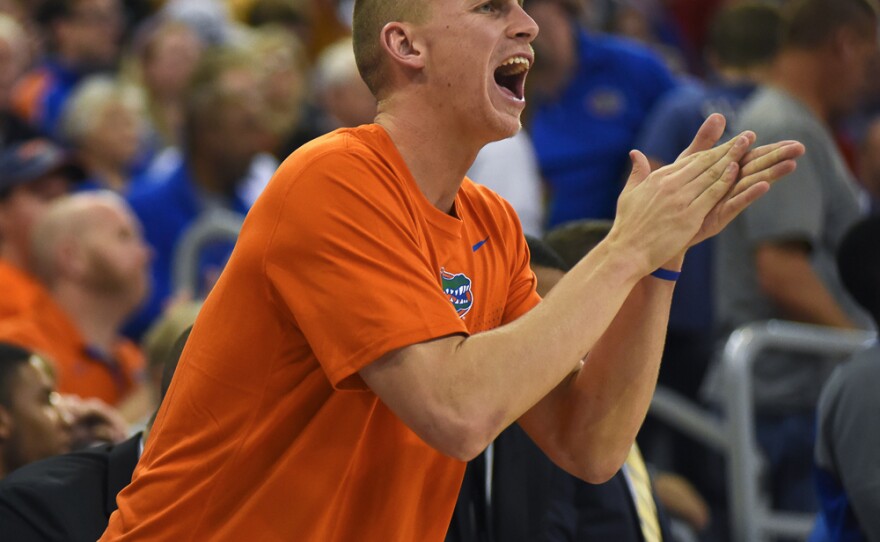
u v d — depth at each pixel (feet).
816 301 50.37
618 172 64.75
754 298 53.06
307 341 23.07
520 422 26.71
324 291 22.27
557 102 65.46
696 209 23.00
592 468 25.82
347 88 67.51
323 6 86.63
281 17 82.07
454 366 21.85
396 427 24.17
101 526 29.40
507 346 21.98
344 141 23.32
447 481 25.16
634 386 25.32
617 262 22.80
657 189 23.29
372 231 22.57
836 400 37.40
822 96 52.80
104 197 53.98
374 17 23.95
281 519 23.41
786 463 50.21
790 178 50.88
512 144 60.75
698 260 56.65
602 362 25.41
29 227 57.67
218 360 23.43
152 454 24.34
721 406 54.54
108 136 66.28
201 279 57.77
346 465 23.57
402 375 21.91
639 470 36.22
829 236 52.95
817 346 48.60
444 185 24.21
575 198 64.75
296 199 22.63
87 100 66.54
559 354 22.08
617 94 64.64
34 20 80.48
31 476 29.89
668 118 58.39
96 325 53.01
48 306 51.65
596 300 22.50
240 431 23.44
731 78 59.72
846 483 36.35
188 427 23.80
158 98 75.56
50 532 29.07
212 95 60.90
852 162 72.90
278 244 22.58
